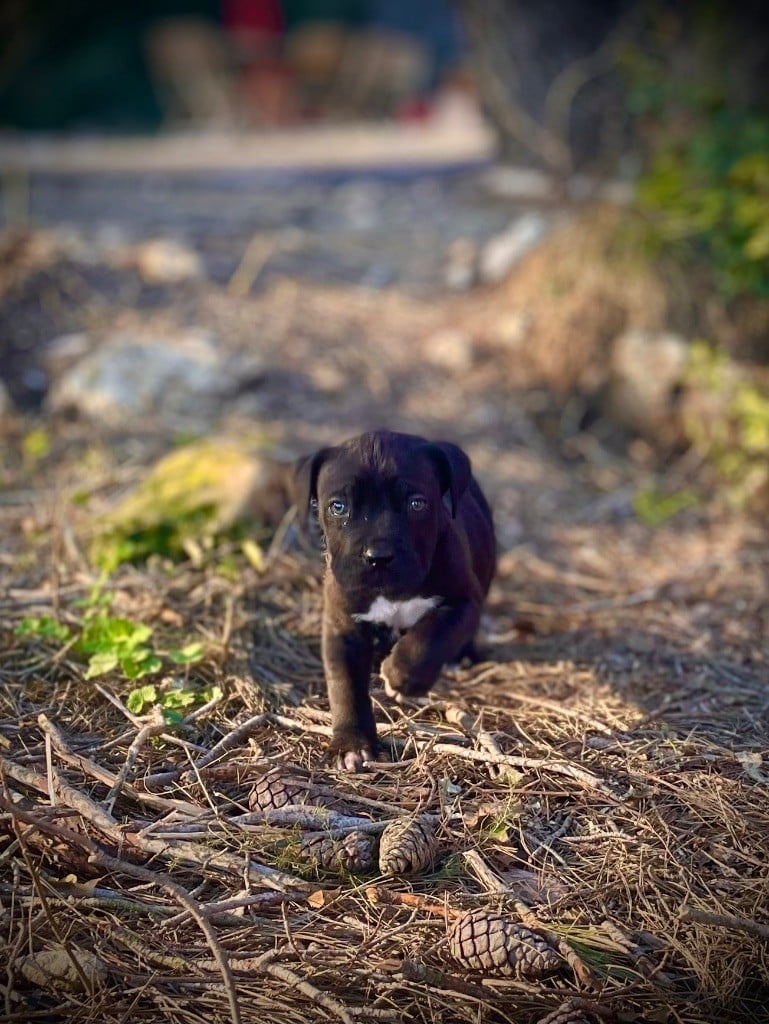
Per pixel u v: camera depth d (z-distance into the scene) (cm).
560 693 104
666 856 83
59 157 302
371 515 83
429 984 72
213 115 402
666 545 141
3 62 342
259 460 128
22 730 94
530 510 146
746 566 134
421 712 98
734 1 195
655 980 73
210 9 435
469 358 175
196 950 75
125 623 103
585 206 189
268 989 72
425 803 87
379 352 177
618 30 216
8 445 148
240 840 82
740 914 78
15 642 106
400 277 202
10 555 122
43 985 72
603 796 88
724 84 190
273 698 100
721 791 89
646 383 165
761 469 152
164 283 189
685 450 164
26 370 165
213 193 258
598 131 224
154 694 97
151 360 160
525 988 72
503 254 197
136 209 238
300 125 411
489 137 297
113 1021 70
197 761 90
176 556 120
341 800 87
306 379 167
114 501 131
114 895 78
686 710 102
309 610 114
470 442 160
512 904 78
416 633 90
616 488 156
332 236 220
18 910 77
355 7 464
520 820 86
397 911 78
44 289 181
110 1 419
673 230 171
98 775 87
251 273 196
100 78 424
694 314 169
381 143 332
